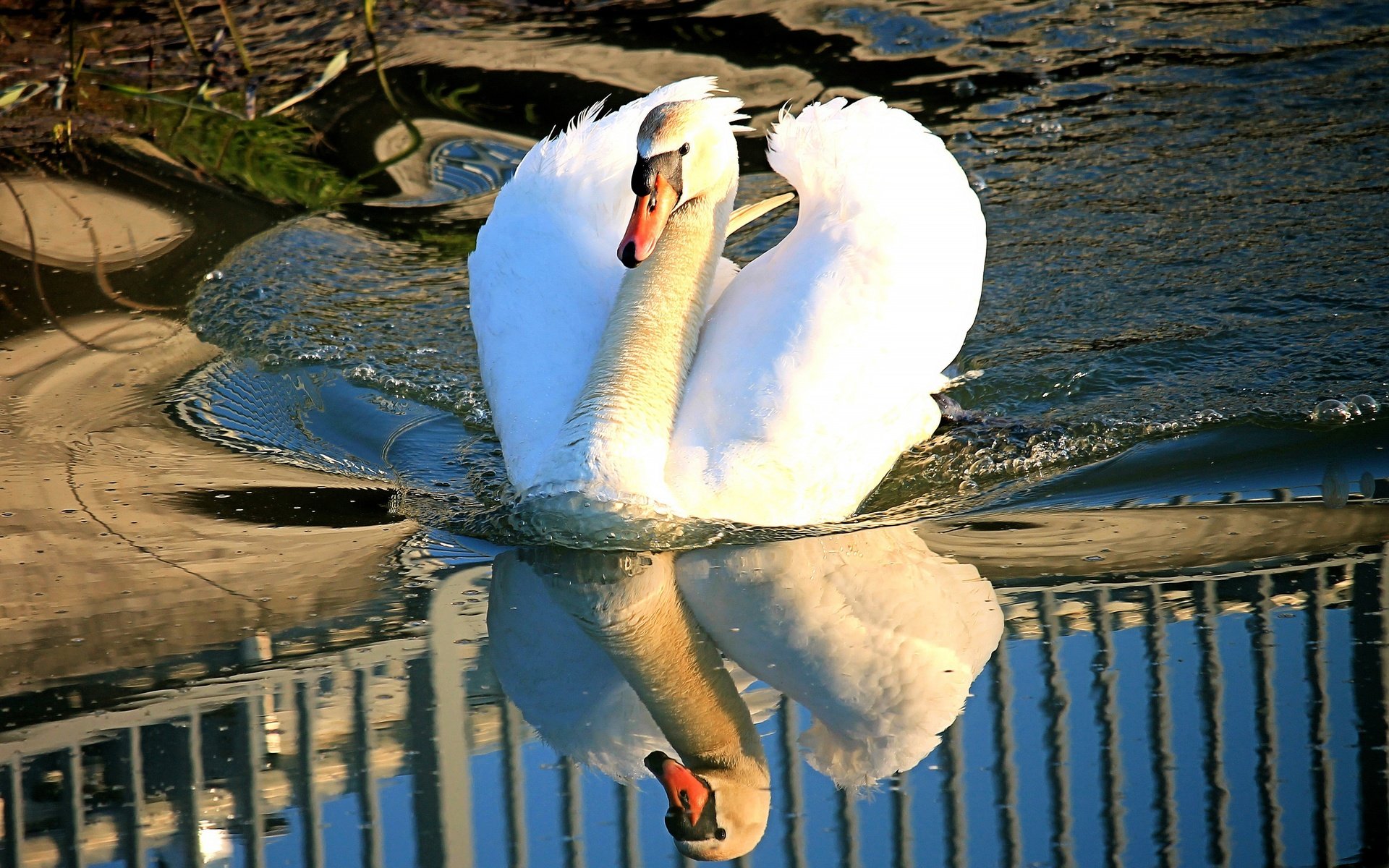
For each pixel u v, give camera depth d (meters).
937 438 11.57
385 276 14.31
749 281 10.68
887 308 10.25
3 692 8.38
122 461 11.32
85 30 19.70
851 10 19.58
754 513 10.02
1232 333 12.56
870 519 10.44
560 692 8.42
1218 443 11.03
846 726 8.12
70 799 7.45
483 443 11.77
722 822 7.32
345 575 9.74
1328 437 10.94
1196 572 9.32
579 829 7.33
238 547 10.10
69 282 14.20
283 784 7.56
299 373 12.77
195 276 14.28
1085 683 8.26
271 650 8.81
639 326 10.23
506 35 19.12
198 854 7.04
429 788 7.61
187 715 8.17
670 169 10.20
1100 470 10.90
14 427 11.79
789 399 9.88
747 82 17.55
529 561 9.91
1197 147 15.79
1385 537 9.57
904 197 10.80
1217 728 7.80
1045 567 9.52
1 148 16.73
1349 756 7.52
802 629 9.00
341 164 16.38
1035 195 15.08
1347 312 12.67
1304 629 8.60
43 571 9.72
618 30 19.33
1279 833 6.97
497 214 11.37
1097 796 7.36
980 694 8.27
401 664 8.67
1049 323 13.02
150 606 9.33
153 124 17.19
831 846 7.13
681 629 9.04
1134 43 18.34
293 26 19.70
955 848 7.05
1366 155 15.30
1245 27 18.58
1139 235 14.26
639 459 9.82
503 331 10.66
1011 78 17.55
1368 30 18.20
